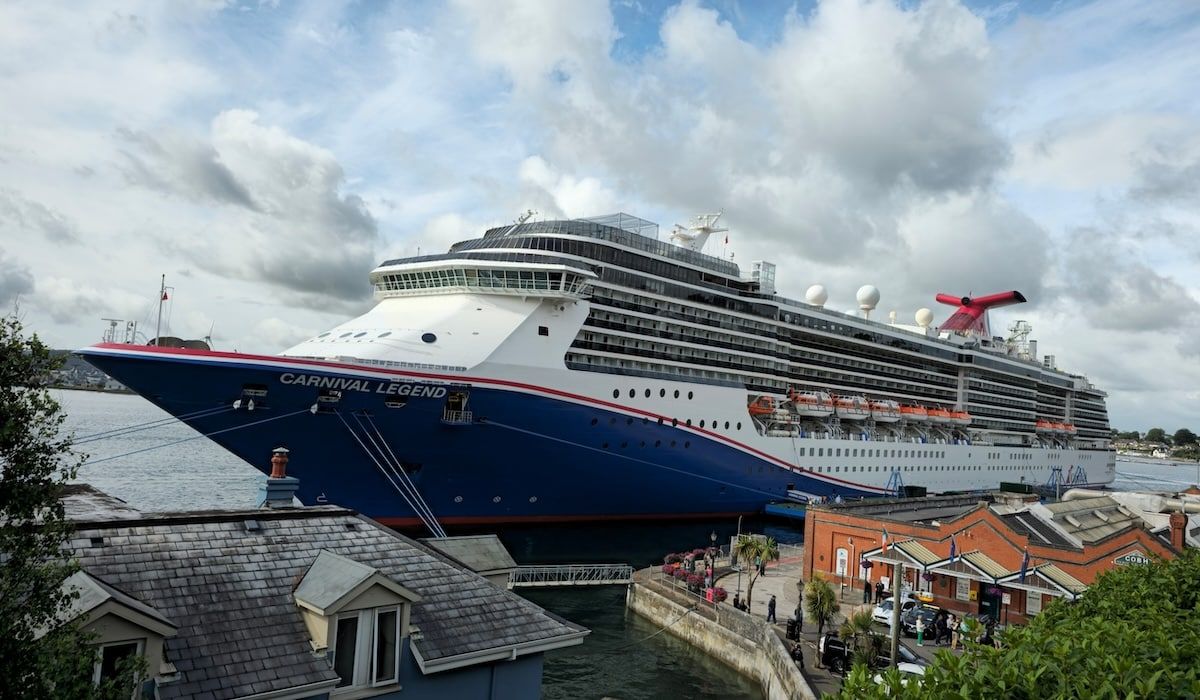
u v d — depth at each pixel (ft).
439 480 136.05
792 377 207.21
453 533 145.07
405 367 122.72
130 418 577.84
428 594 45.83
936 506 152.76
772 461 191.11
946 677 27.76
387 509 134.62
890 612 99.60
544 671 93.56
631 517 169.17
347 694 38.55
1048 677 28.63
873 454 225.35
